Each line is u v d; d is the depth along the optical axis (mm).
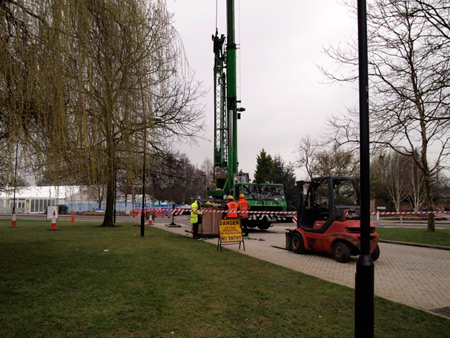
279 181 43656
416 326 4621
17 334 3982
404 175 42750
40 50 5340
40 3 5270
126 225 24109
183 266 8320
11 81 5309
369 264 3363
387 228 21203
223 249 11969
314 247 11156
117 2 6086
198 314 4840
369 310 3316
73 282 6445
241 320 4664
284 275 7590
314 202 11883
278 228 23891
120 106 6309
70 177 6090
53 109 5367
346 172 36500
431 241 14562
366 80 3566
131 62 6266
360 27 3635
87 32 5582
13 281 6441
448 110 11398
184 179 23562
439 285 7336
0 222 26172
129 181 7805
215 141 20938
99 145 6125
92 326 4285
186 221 32656
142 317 4645
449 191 58625
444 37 11227
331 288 6508
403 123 12945
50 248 11008
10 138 5352
